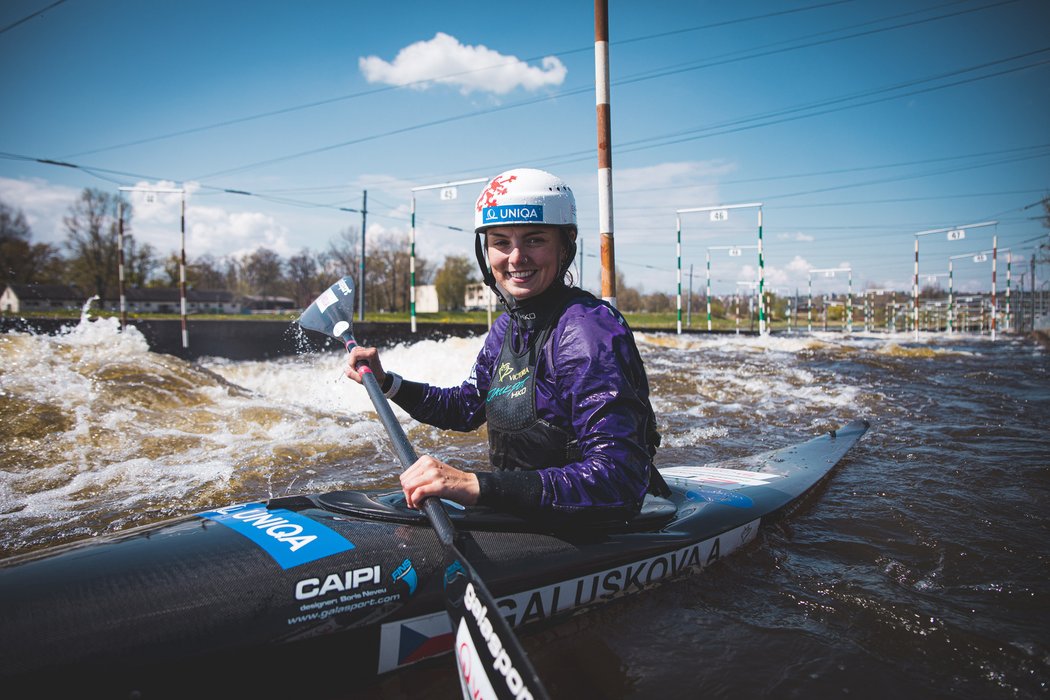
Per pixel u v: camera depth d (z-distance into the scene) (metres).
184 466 4.17
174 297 66.00
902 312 52.97
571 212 1.88
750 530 2.71
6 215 44.84
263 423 5.34
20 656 1.19
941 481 3.88
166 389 5.78
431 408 2.28
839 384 8.77
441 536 1.61
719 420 6.19
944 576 2.53
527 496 1.62
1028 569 2.61
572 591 1.91
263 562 1.55
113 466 4.10
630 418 1.73
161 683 1.27
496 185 1.84
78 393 5.23
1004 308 45.12
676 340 18.38
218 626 1.38
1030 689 1.76
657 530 2.26
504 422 1.91
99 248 45.78
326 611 1.51
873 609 2.22
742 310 69.94
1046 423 5.97
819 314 73.81
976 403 7.26
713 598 2.29
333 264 61.12
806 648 1.96
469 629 1.44
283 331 14.79
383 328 15.60
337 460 4.47
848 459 4.43
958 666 1.88
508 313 1.97
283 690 1.45
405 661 1.64
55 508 3.39
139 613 1.34
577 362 1.74
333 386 8.07
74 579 1.40
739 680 1.79
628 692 1.72
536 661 1.84
